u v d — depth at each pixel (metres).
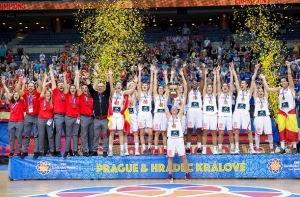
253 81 16.48
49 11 36.69
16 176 16.25
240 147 19.31
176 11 36.78
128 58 27.22
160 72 28.64
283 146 16.41
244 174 16.17
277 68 27.55
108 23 26.69
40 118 16.03
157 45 34.38
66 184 15.15
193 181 15.72
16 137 17.28
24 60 32.75
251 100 21.33
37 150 16.31
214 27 38.06
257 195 12.68
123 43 27.75
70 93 16.09
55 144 16.28
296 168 16.16
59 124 16.03
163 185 14.77
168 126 15.78
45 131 16.23
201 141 17.25
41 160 16.33
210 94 16.67
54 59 32.25
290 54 33.53
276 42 29.17
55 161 16.31
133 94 16.70
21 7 34.28
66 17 38.59
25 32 43.25
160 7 33.50
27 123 16.33
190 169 16.25
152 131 17.23
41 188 14.28
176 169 16.20
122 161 16.28
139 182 15.52
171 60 32.56
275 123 19.30
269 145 17.41
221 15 36.94
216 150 16.86
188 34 35.97
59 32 37.62
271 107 21.42
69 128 16.11
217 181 15.70
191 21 40.44
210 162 16.23
